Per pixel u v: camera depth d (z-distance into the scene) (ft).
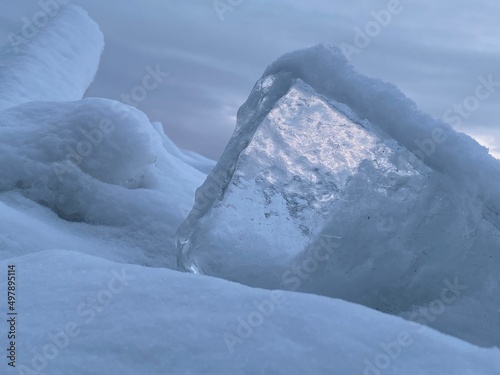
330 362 4.96
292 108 10.21
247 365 4.91
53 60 26.63
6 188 13.52
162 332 5.37
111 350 5.22
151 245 13.01
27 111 14.98
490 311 9.09
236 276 9.70
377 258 9.65
